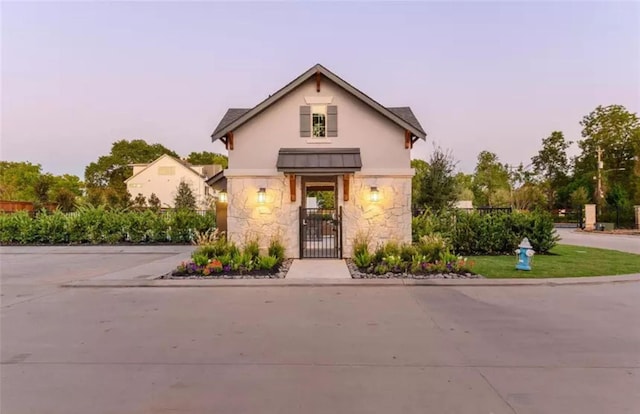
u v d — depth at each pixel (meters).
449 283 9.63
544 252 15.43
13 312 7.21
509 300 7.98
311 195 33.84
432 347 5.16
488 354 4.89
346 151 13.78
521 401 3.66
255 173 13.92
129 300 8.20
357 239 13.22
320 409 3.52
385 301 7.96
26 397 3.80
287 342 5.40
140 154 73.00
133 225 21.83
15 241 21.69
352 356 4.85
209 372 4.38
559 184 54.38
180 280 10.23
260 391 3.89
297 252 13.91
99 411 3.53
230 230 13.92
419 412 3.46
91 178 70.75
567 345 5.22
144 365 4.59
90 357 4.86
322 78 14.07
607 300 7.92
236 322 6.45
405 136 13.99
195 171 51.44
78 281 10.19
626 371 4.35
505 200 43.44
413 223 15.63
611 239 23.39
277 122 14.05
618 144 47.38
